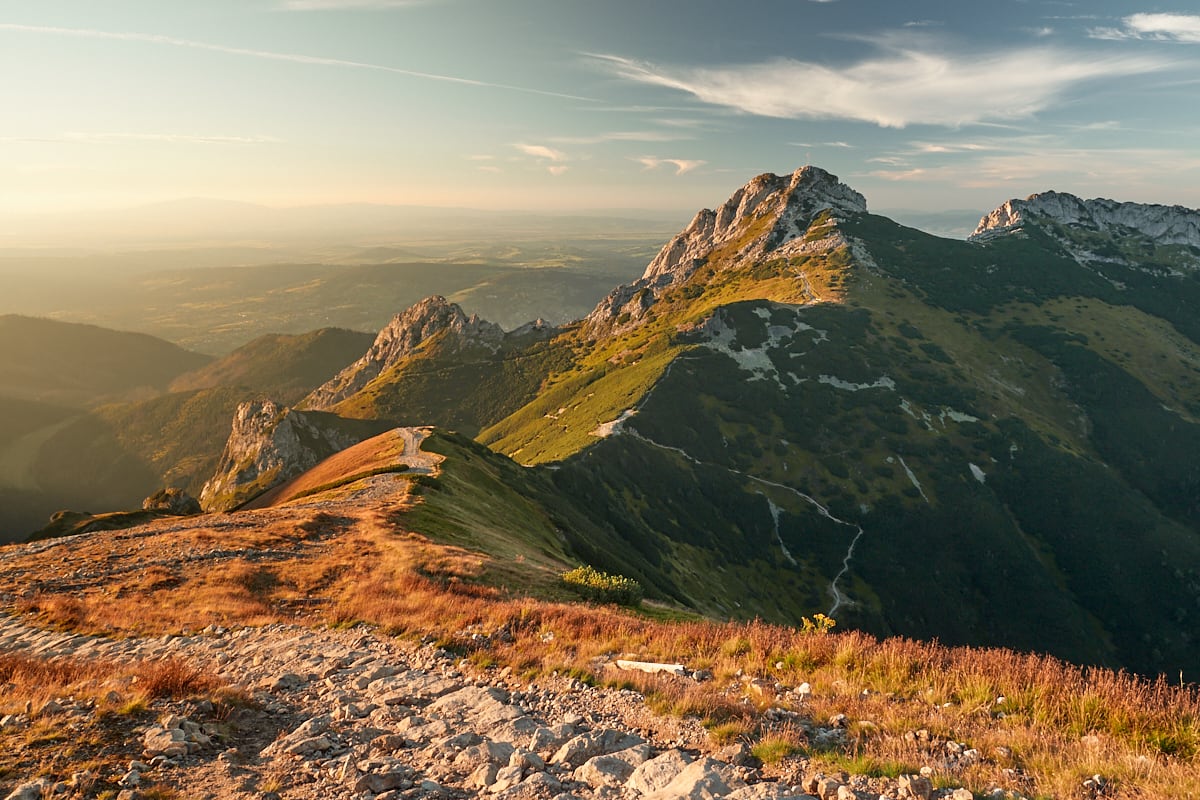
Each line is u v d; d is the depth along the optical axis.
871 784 8.38
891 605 127.44
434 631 19.31
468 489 64.06
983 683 11.87
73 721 11.66
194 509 126.38
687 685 13.09
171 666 14.06
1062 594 137.88
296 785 9.44
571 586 32.19
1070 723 10.47
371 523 42.16
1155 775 8.37
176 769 9.91
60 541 41.03
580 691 13.38
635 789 8.68
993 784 8.37
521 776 9.29
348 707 12.84
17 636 23.02
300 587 28.92
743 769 9.03
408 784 9.32
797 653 14.60
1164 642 130.38
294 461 190.62
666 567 108.12
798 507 145.12
